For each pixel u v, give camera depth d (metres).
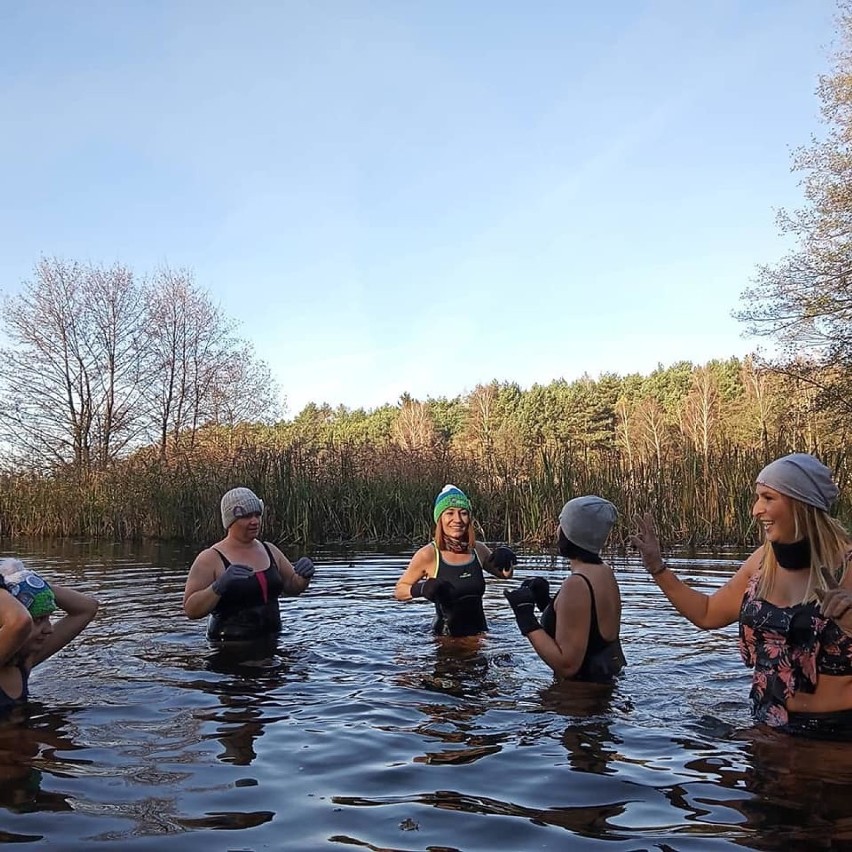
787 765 2.99
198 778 2.94
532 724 3.55
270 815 2.62
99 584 8.55
